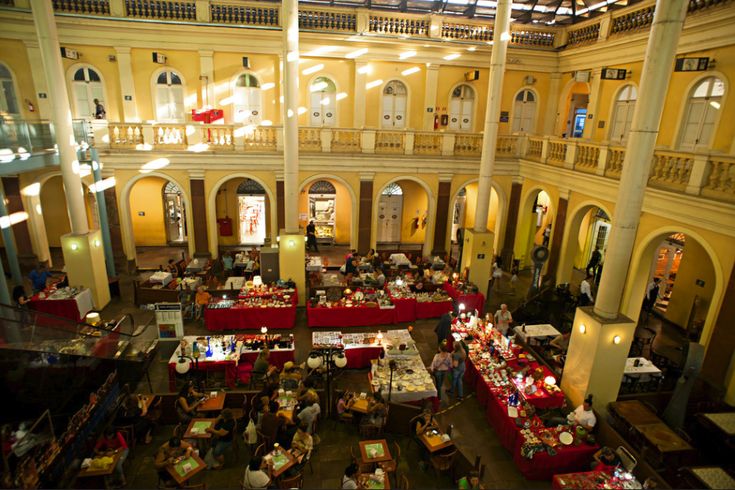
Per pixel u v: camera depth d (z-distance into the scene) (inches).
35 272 561.6
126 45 655.8
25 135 494.6
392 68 733.3
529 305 588.7
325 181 837.2
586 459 329.4
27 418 315.3
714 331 394.9
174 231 828.0
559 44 741.9
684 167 423.5
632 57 594.6
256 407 348.5
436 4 723.4
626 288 500.7
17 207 655.1
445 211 743.1
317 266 658.8
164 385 424.2
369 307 542.0
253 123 725.3
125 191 655.1
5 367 302.8
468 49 727.1
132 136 639.8
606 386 377.1
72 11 627.8
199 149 653.3
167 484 292.8
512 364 422.6
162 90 690.2
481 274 624.7
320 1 713.6
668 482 309.7
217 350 424.8
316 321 534.3
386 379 393.1
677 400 360.8
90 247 545.6
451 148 717.9
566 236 613.6
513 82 769.6
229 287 577.0
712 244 395.9
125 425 338.0
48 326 340.8
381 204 879.7
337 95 732.0
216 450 328.8
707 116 480.7
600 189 536.7
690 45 485.1
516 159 732.7
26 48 631.2
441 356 410.9
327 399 387.9
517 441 341.4
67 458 313.3
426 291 604.4
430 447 321.7
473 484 282.5
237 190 812.6
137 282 580.1
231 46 679.7
